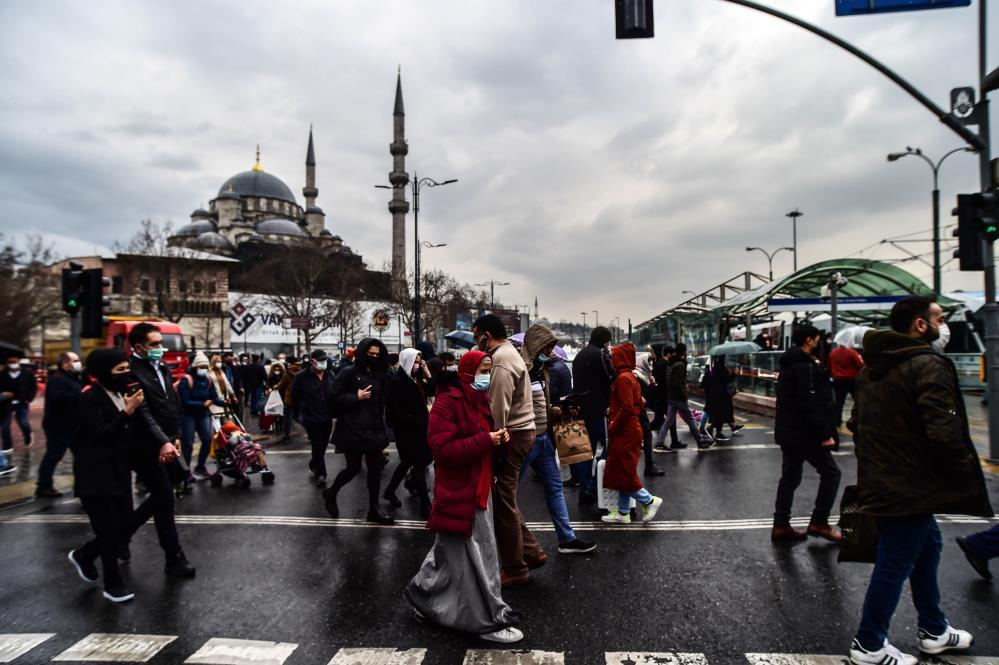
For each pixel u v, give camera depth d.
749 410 17.64
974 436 11.16
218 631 3.87
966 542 4.48
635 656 3.43
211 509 7.16
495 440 3.78
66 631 3.91
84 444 4.42
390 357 9.11
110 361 4.50
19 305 36.62
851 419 4.05
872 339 3.46
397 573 4.88
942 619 3.46
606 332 7.33
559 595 4.33
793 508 6.62
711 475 8.47
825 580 4.52
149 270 50.28
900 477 3.24
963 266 8.66
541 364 5.27
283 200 104.94
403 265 64.44
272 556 5.35
